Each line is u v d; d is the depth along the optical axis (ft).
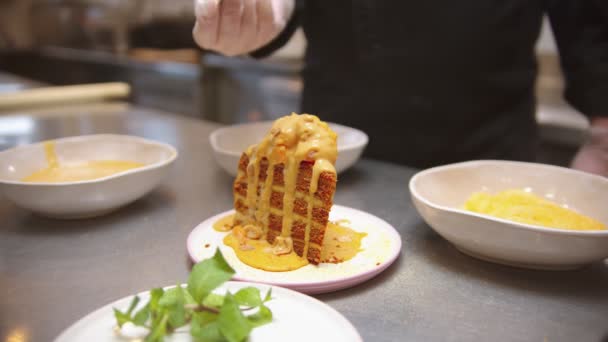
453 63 2.45
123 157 2.04
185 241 1.55
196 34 1.89
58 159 1.97
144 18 5.69
